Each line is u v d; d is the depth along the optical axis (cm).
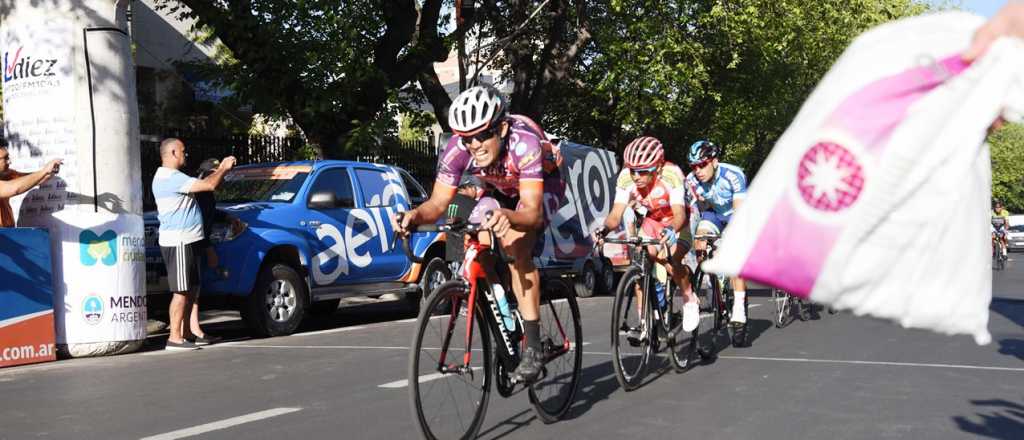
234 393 577
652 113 2133
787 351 766
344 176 1048
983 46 184
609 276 1777
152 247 902
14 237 730
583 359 718
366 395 563
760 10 2152
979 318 192
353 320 1190
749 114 2473
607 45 1994
